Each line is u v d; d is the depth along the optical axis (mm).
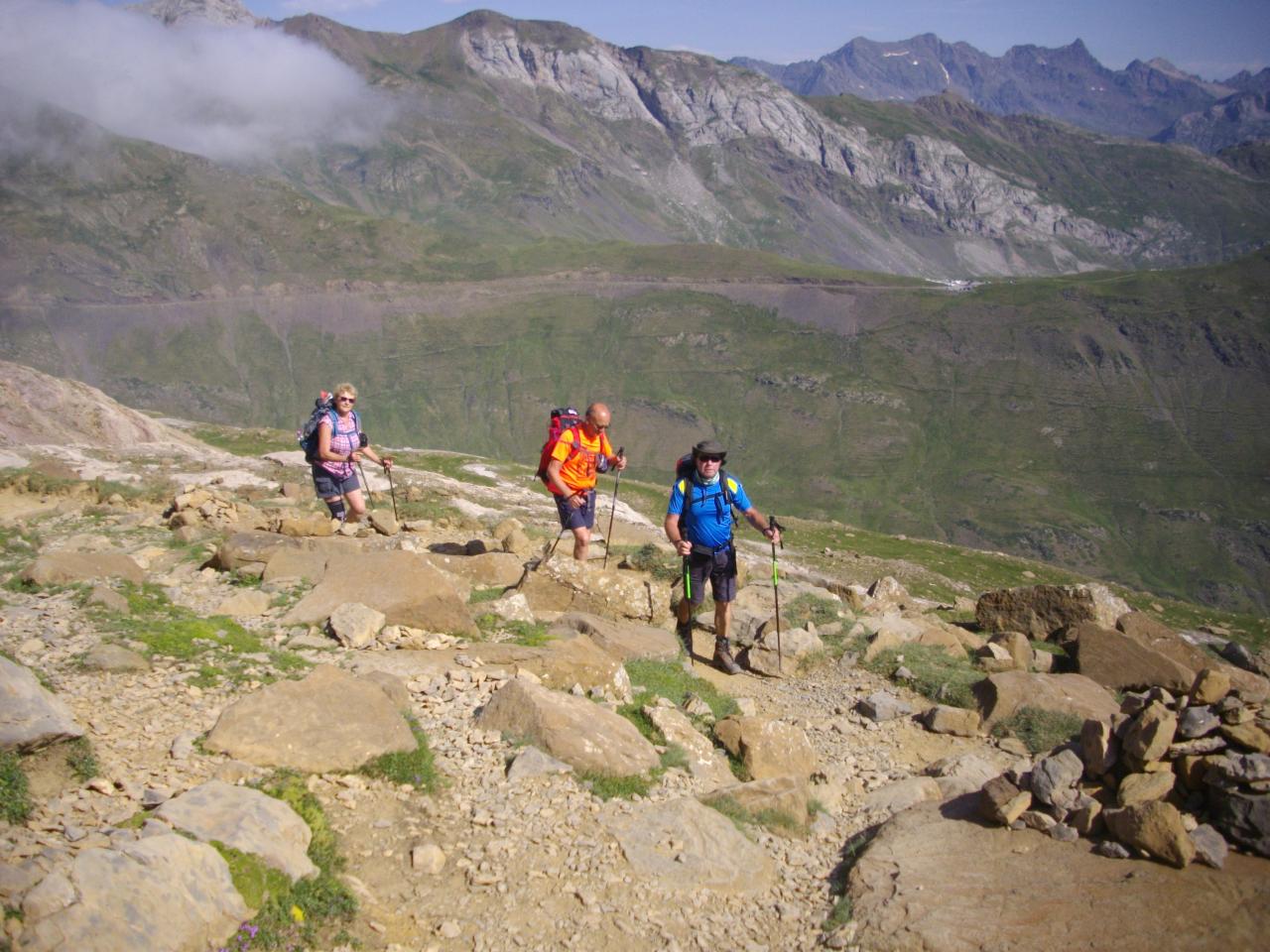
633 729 8945
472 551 15641
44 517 18469
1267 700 9953
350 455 16422
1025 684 11930
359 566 11555
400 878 6586
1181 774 8039
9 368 42250
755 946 6555
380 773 7602
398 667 9742
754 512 12672
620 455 14000
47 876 5137
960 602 20188
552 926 6340
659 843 7305
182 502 18016
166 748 7277
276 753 7418
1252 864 7191
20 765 6332
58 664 8359
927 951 6352
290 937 5715
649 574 15906
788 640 13336
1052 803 7992
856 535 66875
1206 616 54281
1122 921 6555
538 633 11586
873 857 7586
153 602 10891
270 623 10898
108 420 43250
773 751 9500
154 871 5438
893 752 10875
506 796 7605
